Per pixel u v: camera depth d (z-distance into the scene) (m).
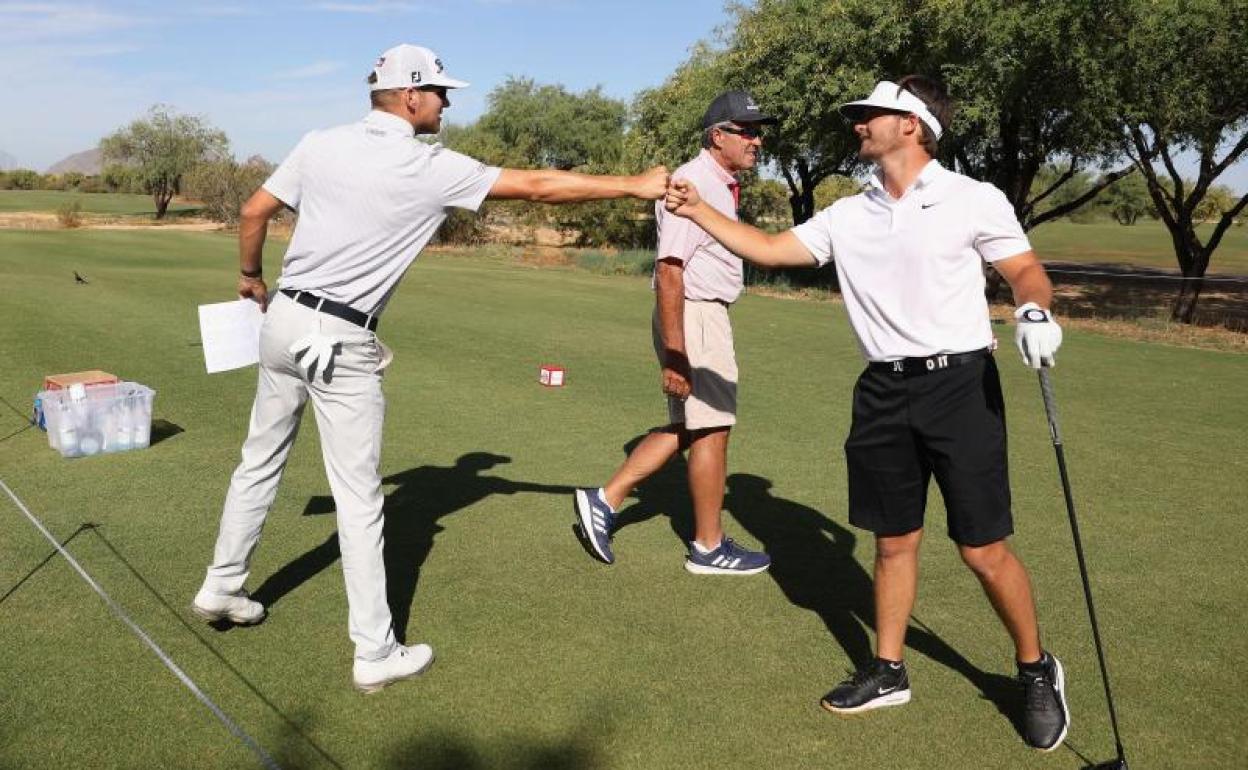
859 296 3.13
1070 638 3.87
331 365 3.25
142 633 3.42
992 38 17.02
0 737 2.96
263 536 4.71
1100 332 14.88
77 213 49.97
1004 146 20.66
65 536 4.64
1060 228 61.88
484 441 6.64
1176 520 5.37
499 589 4.17
